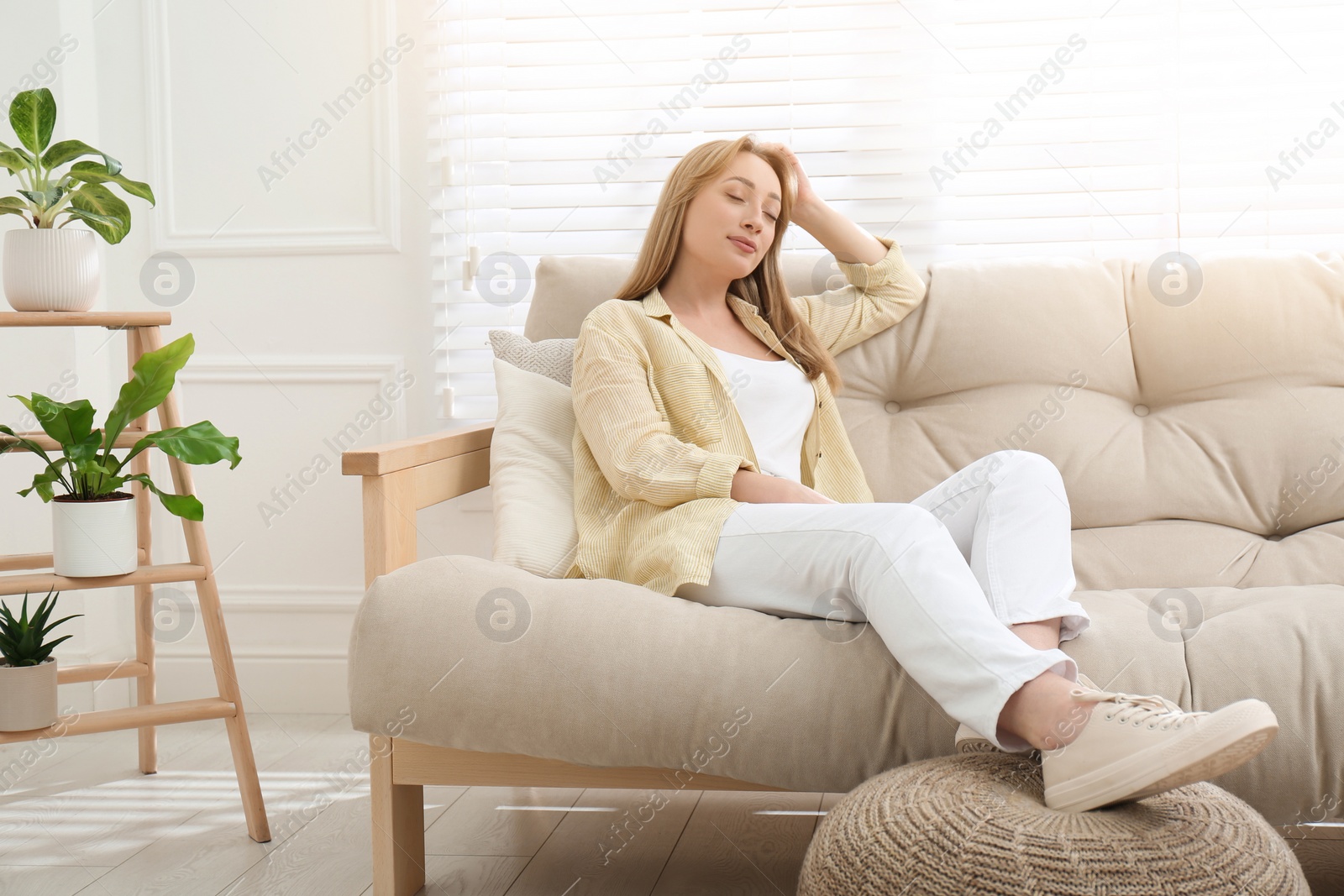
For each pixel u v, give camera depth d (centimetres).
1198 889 75
